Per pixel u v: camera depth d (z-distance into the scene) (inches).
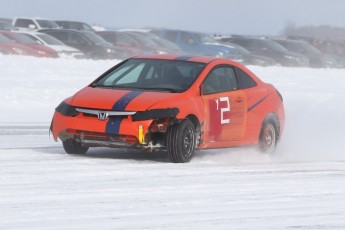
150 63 1181.1
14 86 2016.5
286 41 4849.9
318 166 1141.7
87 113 1071.6
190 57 1198.3
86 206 787.4
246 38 4534.9
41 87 2057.1
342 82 2910.9
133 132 1045.8
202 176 990.4
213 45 4210.1
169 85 1128.8
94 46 3700.8
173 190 885.8
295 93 2335.1
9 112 1690.5
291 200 862.5
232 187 923.4
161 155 1169.4
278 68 3245.6
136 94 1090.1
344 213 807.7
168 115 1060.5
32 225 704.4
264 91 1250.0
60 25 4446.4
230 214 781.9
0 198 808.3
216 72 1170.6
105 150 1195.3
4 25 4082.2
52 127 1105.4
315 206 836.6
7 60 2625.5
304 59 4463.6
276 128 1274.6
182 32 4318.4
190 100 1098.1
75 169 998.4
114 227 709.9
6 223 708.7
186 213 776.3
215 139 1141.1
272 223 752.3
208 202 831.7
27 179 916.0
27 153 1133.7
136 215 759.1
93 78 2384.4
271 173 1049.5
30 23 4320.9
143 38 4104.3
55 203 795.4
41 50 3297.2
